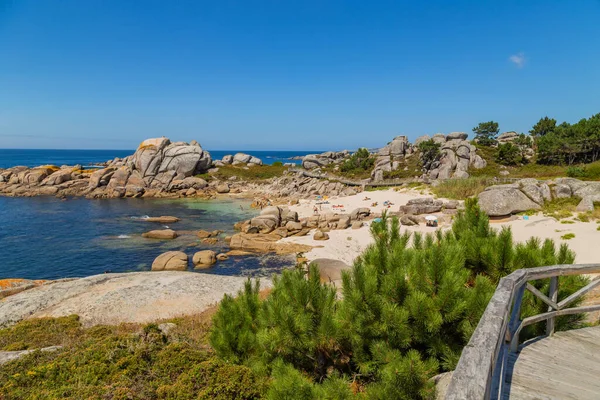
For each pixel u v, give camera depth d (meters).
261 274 22.44
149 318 12.55
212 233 33.06
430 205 33.59
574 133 54.41
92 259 25.75
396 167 67.75
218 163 84.44
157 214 44.41
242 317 7.11
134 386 6.16
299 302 6.02
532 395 4.09
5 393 5.94
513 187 29.12
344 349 6.45
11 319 12.35
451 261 5.78
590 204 25.58
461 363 2.58
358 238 29.62
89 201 55.44
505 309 3.59
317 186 59.44
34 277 22.22
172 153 69.44
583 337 5.64
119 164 79.75
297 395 4.91
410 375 4.57
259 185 70.19
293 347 6.20
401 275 5.69
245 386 5.96
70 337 10.46
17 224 37.44
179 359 7.04
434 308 5.35
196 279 16.73
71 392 5.82
